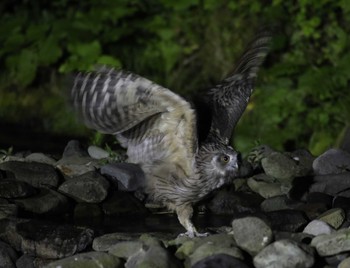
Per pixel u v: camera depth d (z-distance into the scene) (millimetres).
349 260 8109
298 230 9680
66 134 18859
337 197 10562
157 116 9242
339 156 11766
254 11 20000
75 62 19547
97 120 9148
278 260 8234
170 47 20641
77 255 8672
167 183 9648
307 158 12367
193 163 9469
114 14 20266
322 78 17953
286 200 10906
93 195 11016
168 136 9352
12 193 10727
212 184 9594
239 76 10195
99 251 9070
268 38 10203
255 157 12359
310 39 19172
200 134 9609
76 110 9219
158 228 10352
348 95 17984
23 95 20516
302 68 18578
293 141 17781
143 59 20594
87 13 20547
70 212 10977
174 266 8367
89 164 11922
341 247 8391
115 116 9070
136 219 10859
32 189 10930
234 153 9547
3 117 20203
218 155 9500
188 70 20625
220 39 20547
